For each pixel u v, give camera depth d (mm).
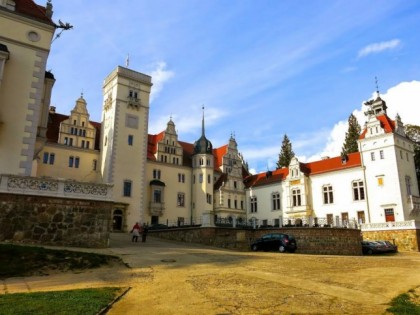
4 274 12445
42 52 23953
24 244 16969
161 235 38188
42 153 46625
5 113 21781
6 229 17141
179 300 9578
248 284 11805
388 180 47312
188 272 13938
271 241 29812
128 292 10477
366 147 50500
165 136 57844
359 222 49062
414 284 12648
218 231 32188
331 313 8625
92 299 9094
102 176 49531
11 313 7578
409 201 46594
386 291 11312
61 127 49250
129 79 52312
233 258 18844
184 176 58156
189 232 33938
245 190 64250
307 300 9820
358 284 12445
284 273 14328
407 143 50844
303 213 54438
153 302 9352
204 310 8625
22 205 17750
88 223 19281
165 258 17562
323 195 53938
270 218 59031
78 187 19422
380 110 52531
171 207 54938
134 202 48531
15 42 23172
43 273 13062
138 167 50188
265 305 9180
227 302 9406
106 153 49719
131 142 50312
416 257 29203
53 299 8922
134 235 29656
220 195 59250
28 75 23094
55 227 18297
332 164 55062
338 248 34625
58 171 47438
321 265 17453
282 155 83312
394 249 38312
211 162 59406
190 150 65250
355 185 50688
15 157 21500
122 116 50344
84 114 51656
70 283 11578
